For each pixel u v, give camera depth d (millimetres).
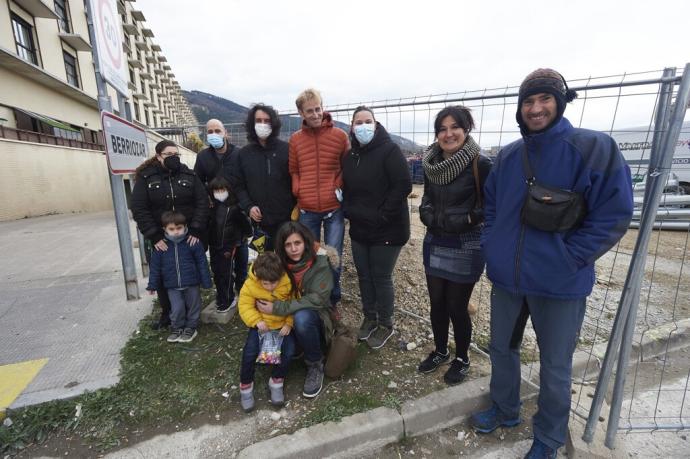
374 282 2807
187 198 2965
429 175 2256
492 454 1987
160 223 2918
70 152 15430
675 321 3291
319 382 2330
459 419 2207
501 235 1834
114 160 3410
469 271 2221
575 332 1752
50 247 6348
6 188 11578
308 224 3031
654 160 1623
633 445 1988
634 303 1717
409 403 2180
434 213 2262
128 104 4238
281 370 2225
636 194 3215
